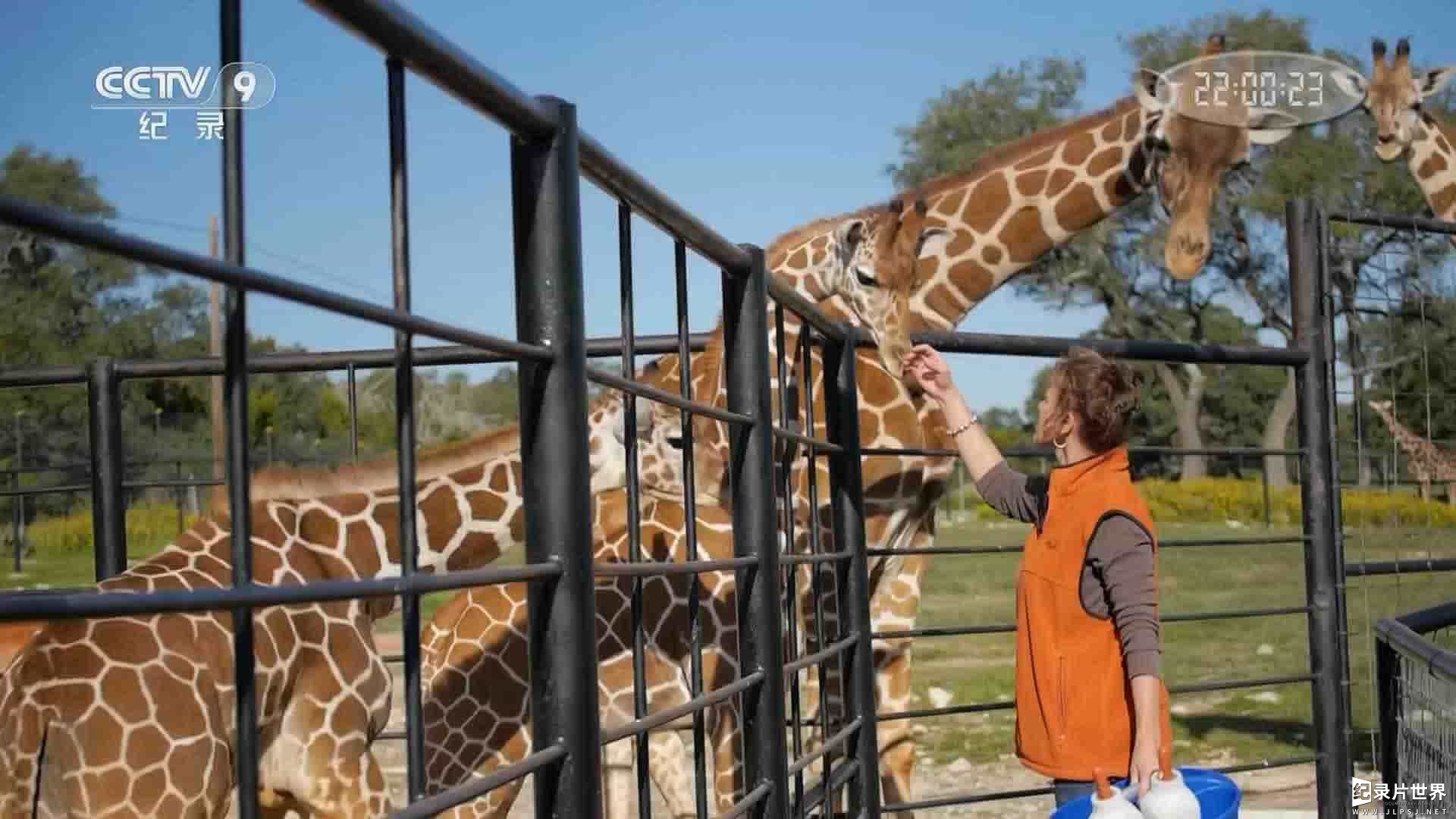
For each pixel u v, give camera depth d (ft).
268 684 12.59
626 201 7.86
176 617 11.91
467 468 15.96
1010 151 21.86
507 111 6.19
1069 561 10.45
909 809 14.80
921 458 18.42
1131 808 9.18
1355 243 18.67
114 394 16.14
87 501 73.05
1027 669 10.73
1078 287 137.49
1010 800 21.47
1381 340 21.95
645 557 16.83
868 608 14.11
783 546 16.30
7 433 72.64
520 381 6.66
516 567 6.06
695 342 18.06
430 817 5.21
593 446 17.15
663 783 17.75
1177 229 21.72
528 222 6.63
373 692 13.64
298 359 16.16
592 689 6.58
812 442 12.06
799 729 11.71
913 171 139.44
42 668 11.08
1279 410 137.39
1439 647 9.99
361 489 14.76
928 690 32.40
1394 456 19.12
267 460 42.32
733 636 16.72
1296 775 22.56
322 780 13.10
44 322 88.69
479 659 16.05
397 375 5.33
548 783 6.50
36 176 97.30
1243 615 16.66
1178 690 16.26
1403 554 40.11
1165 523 99.91
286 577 13.37
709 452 17.01
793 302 11.62
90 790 10.94
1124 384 10.66
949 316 21.88
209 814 11.63
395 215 5.30
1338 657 17.04
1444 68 29.81
